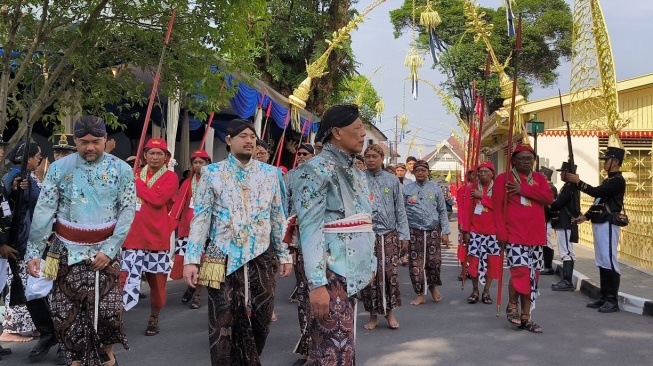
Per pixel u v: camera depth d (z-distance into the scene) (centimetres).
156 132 1335
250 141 477
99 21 726
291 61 2097
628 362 557
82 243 466
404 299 898
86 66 718
